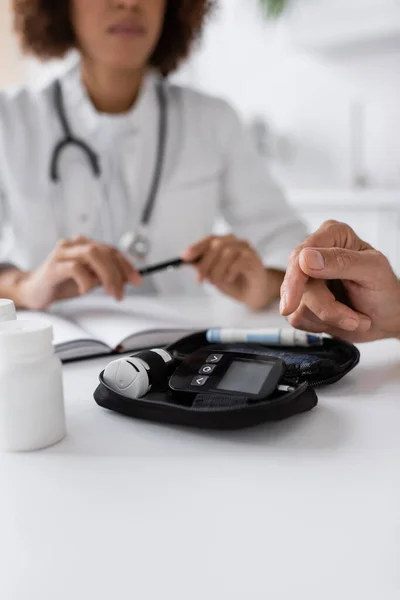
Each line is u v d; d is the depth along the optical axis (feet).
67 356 1.81
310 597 0.72
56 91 3.73
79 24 3.49
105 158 3.66
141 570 0.78
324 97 8.63
